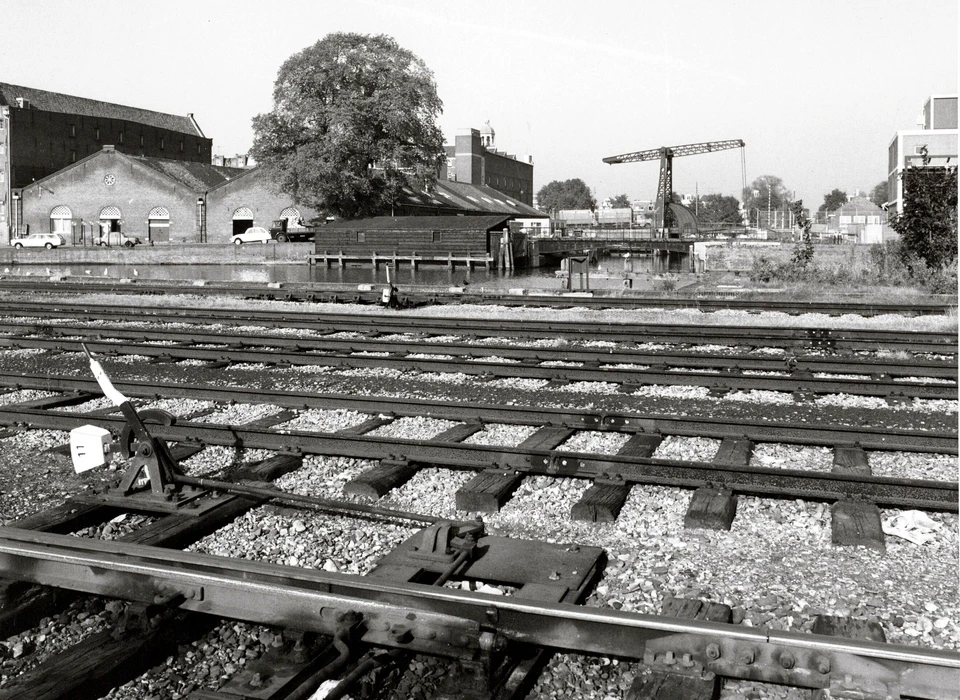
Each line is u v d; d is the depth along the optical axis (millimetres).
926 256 30453
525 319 20094
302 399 10680
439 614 4492
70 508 6793
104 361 14422
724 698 4078
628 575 5660
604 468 7531
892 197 72875
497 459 7844
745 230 80062
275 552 6219
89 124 101938
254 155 69938
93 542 5422
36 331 18094
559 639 4418
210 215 80125
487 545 5832
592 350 13836
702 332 16047
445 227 56750
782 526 6551
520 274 48781
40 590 5230
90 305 23031
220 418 10359
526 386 12109
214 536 6527
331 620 4613
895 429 8531
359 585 4691
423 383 12320
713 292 26766
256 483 7414
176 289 29359
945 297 24844
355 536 6449
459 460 7930
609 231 82562
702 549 6172
